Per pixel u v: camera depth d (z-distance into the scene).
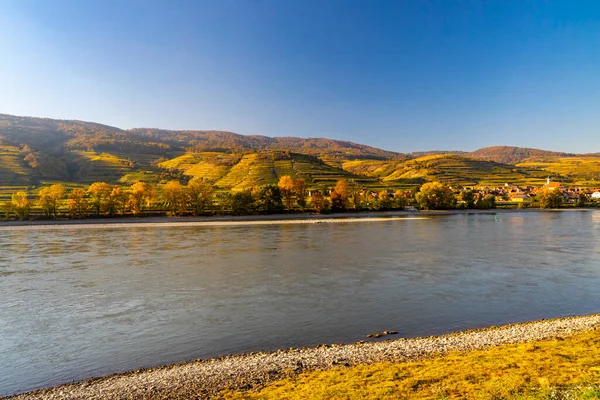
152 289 48.31
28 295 46.03
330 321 35.97
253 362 26.70
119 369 26.80
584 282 49.25
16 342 32.00
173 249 81.12
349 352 27.98
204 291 47.09
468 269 57.78
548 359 23.11
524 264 61.09
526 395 17.48
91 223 142.12
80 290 48.12
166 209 168.62
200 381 23.81
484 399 17.39
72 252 78.25
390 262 64.00
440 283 49.47
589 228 115.50
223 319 36.97
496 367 22.20
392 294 44.72
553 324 33.03
